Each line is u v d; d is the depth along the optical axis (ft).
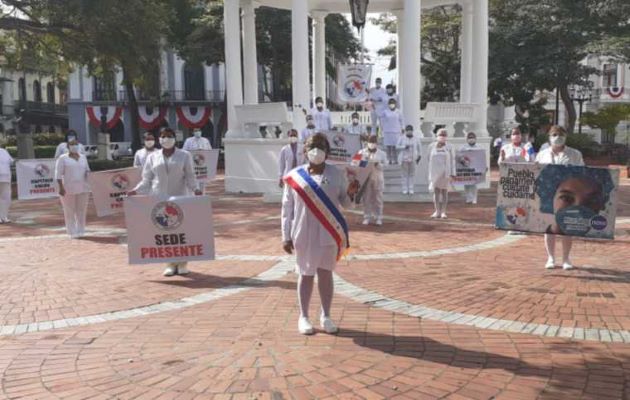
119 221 45.50
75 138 38.11
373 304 22.25
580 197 25.64
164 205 25.57
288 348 17.79
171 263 26.78
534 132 130.31
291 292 24.06
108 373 16.35
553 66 103.40
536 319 20.31
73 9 73.36
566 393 14.64
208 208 25.84
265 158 64.34
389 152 58.80
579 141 114.21
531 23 107.14
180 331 19.65
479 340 18.33
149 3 82.69
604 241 34.53
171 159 26.12
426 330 19.27
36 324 20.83
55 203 59.47
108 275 27.89
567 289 24.03
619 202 52.03
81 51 85.61
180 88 173.06
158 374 16.17
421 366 16.35
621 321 20.01
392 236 36.86
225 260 30.42
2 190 45.78
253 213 48.44
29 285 26.22
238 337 18.88
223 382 15.53
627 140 141.59
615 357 16.87
